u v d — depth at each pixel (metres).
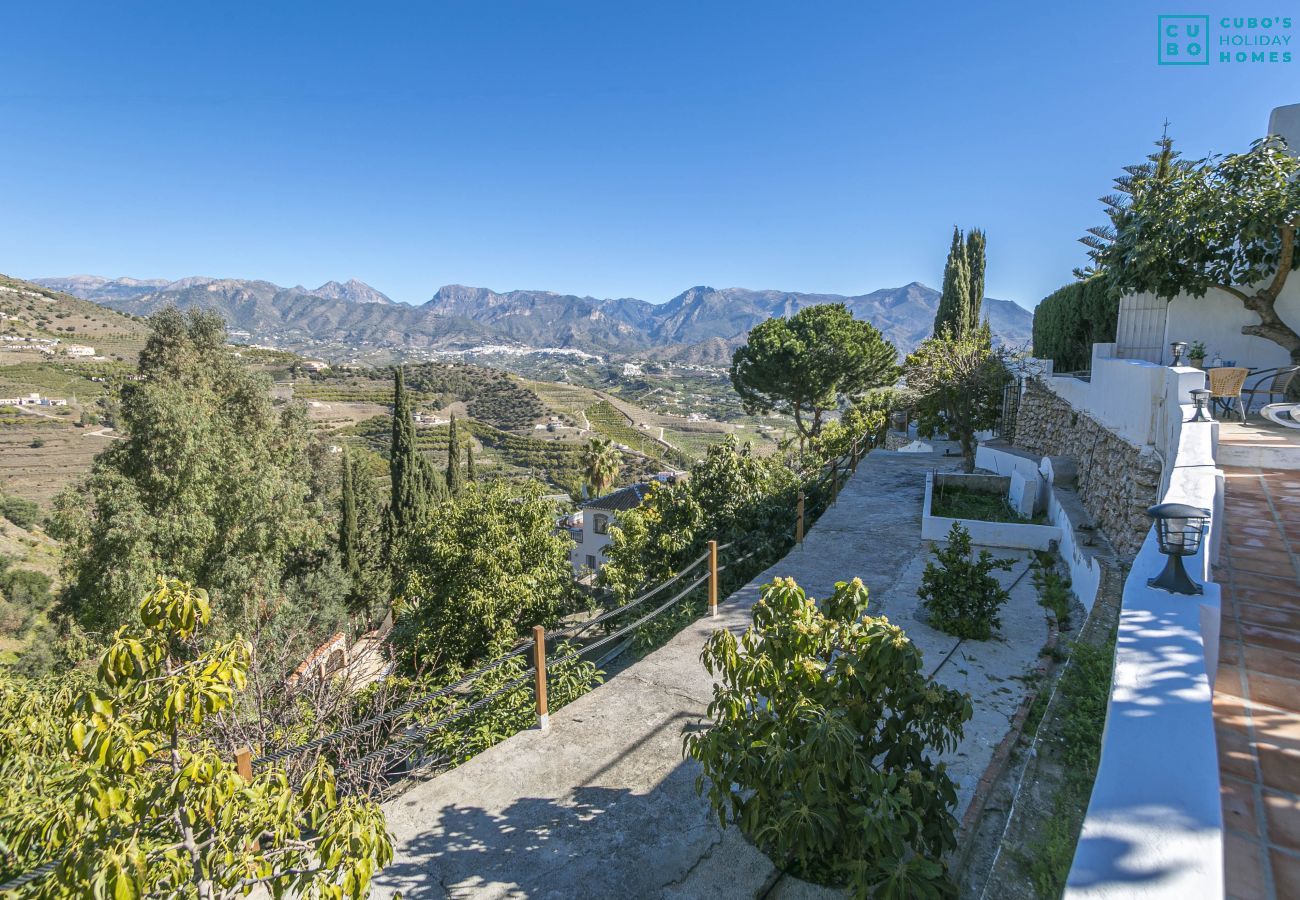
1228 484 5.95
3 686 4.21
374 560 33.09
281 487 23.17
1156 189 9.98
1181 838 1.63
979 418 16.88
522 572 16.91
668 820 3.96
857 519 10.85
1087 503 9.16
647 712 5.20
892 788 2.91
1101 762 1.95
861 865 2.79
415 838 3.88
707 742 3.24
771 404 31.42
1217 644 2.92
